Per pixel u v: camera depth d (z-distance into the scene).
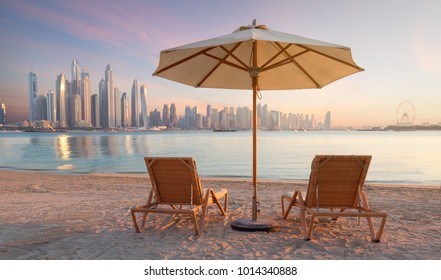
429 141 58.41
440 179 14.05
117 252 4.05
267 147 40.72
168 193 4.95
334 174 4.54
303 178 14.50
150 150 35.62
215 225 5.26
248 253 4.02
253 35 3.81
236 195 8.39
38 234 4.79
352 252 4.06
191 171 4.69
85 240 4.51
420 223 5.48
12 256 3.92
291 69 5.55
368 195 8.66
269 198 7.88
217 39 4.16
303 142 55.75
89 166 19.94
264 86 6.06
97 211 6.39
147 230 4.98
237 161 22.98
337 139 71.38
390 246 4.27
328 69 5.18
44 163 21.86
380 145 44.66
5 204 7.24
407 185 10.94
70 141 66.81
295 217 5.84
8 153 31.86
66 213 6.21
